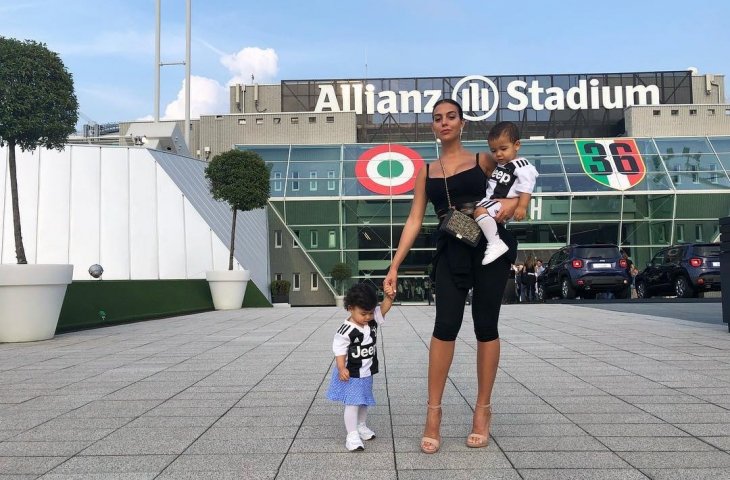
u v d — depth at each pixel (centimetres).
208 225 2198
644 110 4447
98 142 3331
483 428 376
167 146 2483
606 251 1925
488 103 4628
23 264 993
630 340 902
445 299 374
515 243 388
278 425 434
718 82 5059
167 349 880
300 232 2938
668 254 2005
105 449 376
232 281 1903
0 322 979
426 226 2928
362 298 372
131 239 1997
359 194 2923
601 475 317
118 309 1438
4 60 958
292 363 731
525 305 1777
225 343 948
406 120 4641
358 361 376
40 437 406
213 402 514
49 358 798
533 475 319
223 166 1900
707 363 685
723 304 979
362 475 322
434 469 331
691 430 405
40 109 977
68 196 1966
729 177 2941
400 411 472
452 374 628
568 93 4653
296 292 2902
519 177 370
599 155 3045
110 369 699
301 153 3139
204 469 335
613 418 441
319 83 4753
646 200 2914
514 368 668
